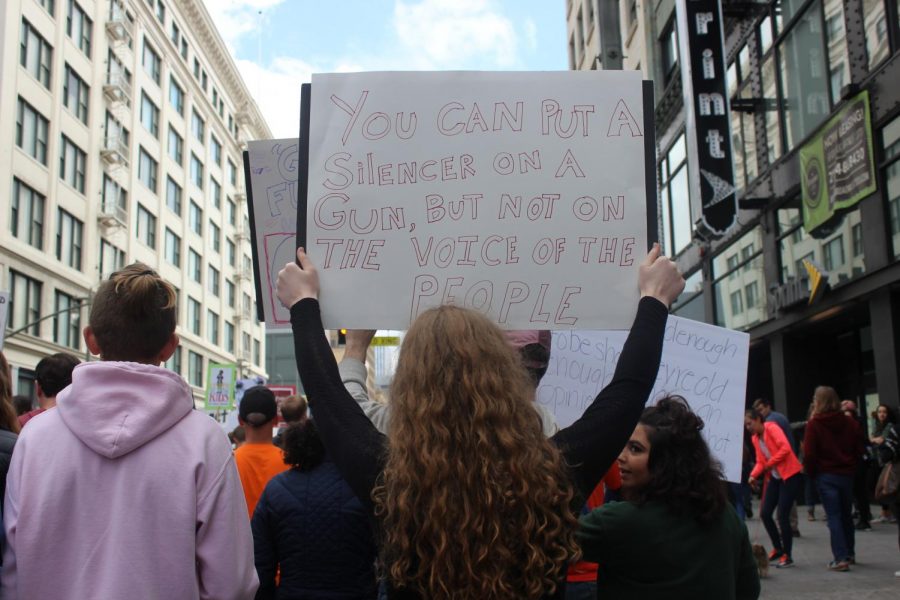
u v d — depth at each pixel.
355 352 2.43
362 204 2.35
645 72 22.39
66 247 32.16
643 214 2.36
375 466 1.80
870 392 14.27
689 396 4.01
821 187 13.52
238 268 57.62
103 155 35.41
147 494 1.96
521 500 1.63
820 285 13.33
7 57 27.55
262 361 63.97
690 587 2.27
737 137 18.00
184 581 1.93
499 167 2.38
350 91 2.39
